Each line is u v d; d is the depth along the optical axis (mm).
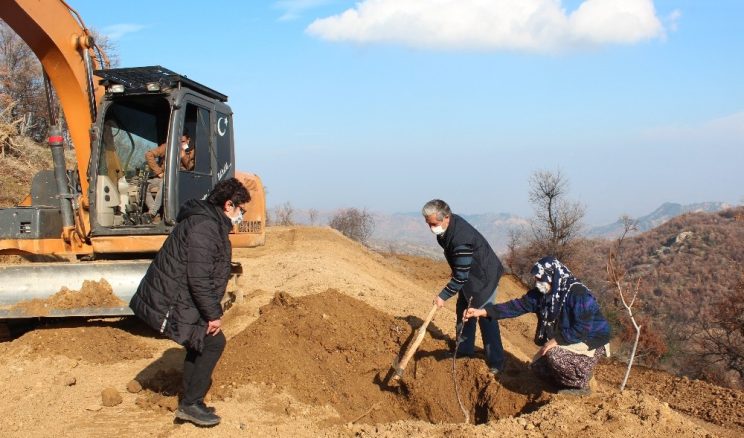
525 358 8055
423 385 6824
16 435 4953
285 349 6559
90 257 8039
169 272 4715
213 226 4750
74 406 5574
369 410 6672
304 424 5523
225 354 6375
